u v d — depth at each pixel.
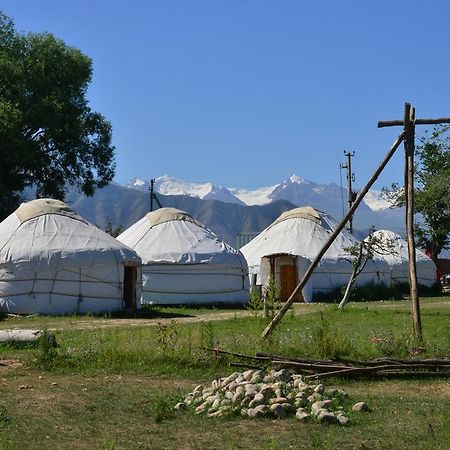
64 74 49.72
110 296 27.84
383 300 37.66
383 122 16.81
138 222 36.50
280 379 10.58
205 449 8.12
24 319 25.17
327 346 13.92
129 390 11.24
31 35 49.09
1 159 45.59
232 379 10.59
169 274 32.88
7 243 27.48
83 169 51.94
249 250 41.53
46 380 12.09
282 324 20.83
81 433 8.81
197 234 34.19
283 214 42.97
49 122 46.88
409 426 8.93
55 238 27.72
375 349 14.48
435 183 37.84
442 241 49.91
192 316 26.73
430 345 15.00
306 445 8.20
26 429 9.00
